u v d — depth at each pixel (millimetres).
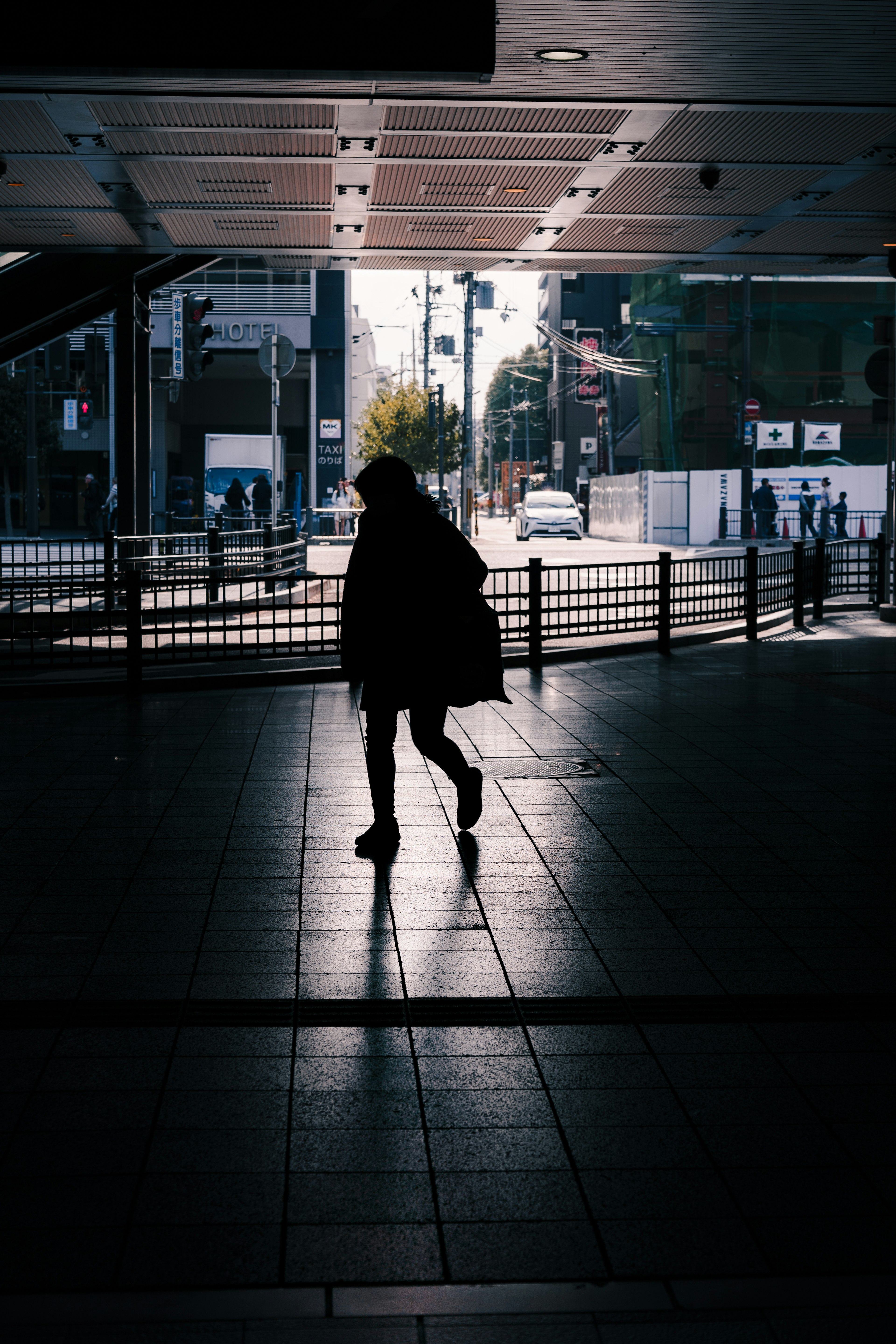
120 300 16344
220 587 17047
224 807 6945
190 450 49938
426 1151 3273
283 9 7285
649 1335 2539
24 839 6262
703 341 48219
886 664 12883
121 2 7184
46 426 51000
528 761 8148
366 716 9227
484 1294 2668
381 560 5887
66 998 4285
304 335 44750
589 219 13109
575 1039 3977
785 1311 2613
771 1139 3334
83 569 19094
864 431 48750
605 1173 3162
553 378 91688
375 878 5656
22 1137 3326
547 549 39531
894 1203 3023
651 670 12508
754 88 9141
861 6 7703
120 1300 2633
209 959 4652
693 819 6672
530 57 8469
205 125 9633
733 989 4383
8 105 9102
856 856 6004
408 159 10680
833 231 13828
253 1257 2791
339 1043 3945
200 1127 3393
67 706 10484
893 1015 4160
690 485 42344
